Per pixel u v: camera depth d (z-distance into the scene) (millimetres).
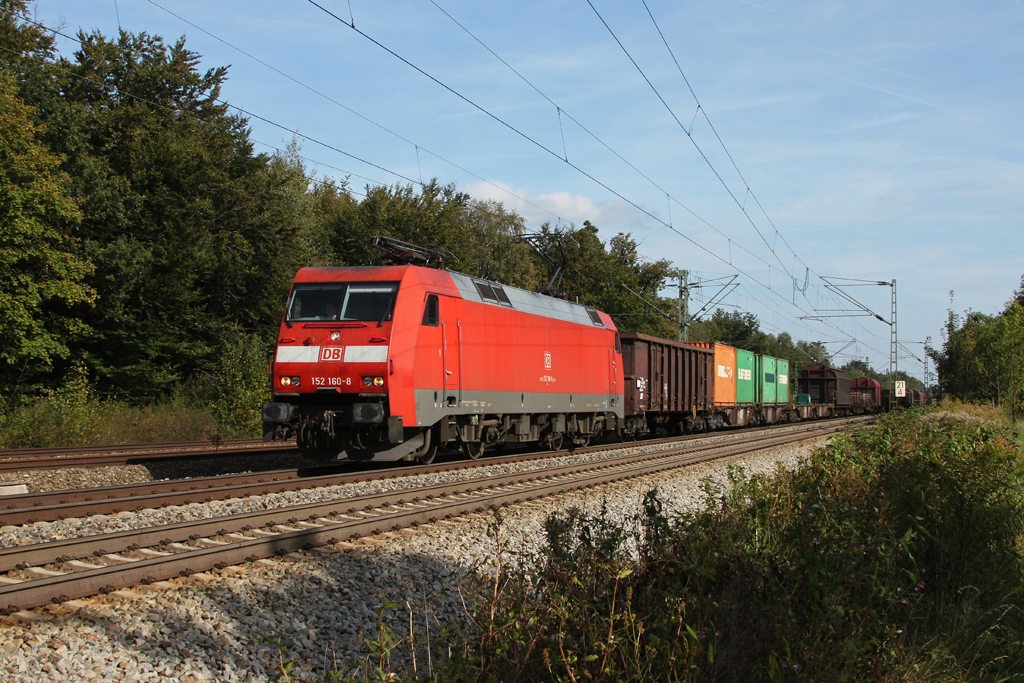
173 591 5918
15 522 8117
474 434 15094
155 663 4723
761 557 4957
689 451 18984
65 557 6562
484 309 15109
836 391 48156
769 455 18922
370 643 4297
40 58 27953
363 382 12398
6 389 21703
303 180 40219
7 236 19578
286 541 7277
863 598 4691
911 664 4984
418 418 12820
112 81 30828
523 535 8648
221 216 29156
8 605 5289
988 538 7285
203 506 9375
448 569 7250
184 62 32500
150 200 26469
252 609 5688
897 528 6371
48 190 20125
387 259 14711
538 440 18578
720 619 4324
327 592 6234
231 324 28844
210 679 4559
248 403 22078
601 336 20594
